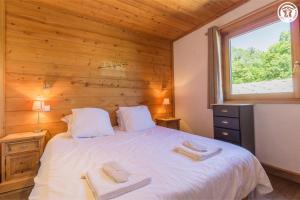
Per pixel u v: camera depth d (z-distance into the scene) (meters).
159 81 3.63
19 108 2.24
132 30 3.29
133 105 3.26
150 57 3.51
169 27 3.25
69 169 1.18
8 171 1.89
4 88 2.13
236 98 2.66
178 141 1.87
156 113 3.57
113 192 0.84
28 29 2.33
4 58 2.14
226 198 1.09
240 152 1.45
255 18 2.35
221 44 2.83
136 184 0.92
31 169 2.01
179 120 3.45
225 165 1.21
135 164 1.24
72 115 2.40
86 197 0.85
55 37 2.52
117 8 2.60
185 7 2.62
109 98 2.99
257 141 2.32
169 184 0.95
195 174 1.06
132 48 3.28
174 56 3.80
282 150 2.09
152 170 1.13
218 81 2.73
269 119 2.21
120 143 1.85
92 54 2.83
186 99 3.53
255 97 2.41
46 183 1.00
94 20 2.87
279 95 2.15
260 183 1.43
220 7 2.63
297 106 1.96
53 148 1.70
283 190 1.78
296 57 2.00
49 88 2.46
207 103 3.02
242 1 2.46
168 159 1.33
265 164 2.23
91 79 2.81
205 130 3.13
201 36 3.17
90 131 2.19
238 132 2.15
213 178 1.05
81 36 2.74
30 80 2.32
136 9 2.63
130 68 3.24
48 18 2.48
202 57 3.16
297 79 1.98
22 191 1.89
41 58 2.41
